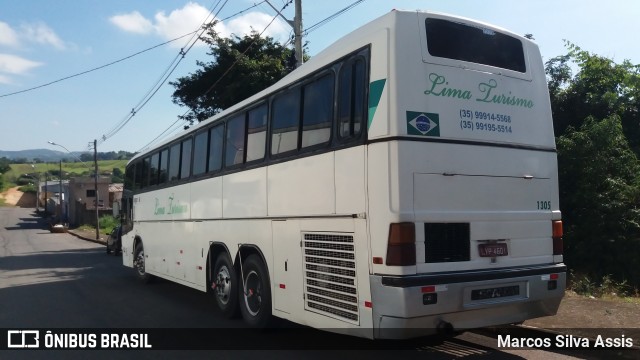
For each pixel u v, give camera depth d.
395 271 4.79
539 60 6.20
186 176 10.16
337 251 5.51
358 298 5.19
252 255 7.51
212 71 20.39
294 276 6.33
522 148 5.77
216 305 10.03
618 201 11.81
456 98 5.32
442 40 5.38
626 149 12.59
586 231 11.96
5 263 21.81
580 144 12.20
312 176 5.98
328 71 5.83
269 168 6.95
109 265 19.55
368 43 5.28
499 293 5.36
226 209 8.29
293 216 6.34
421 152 5.00
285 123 6.66
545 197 5.93
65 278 15.41
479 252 5.27
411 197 4.89
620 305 7.85
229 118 8.35
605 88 14.59
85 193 64.31
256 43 19.88
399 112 4.94
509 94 5.76
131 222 14.16
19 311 9.95
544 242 5.84
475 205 5.29
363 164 5.16
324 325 5.72
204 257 9.16
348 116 5.45
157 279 13.45
